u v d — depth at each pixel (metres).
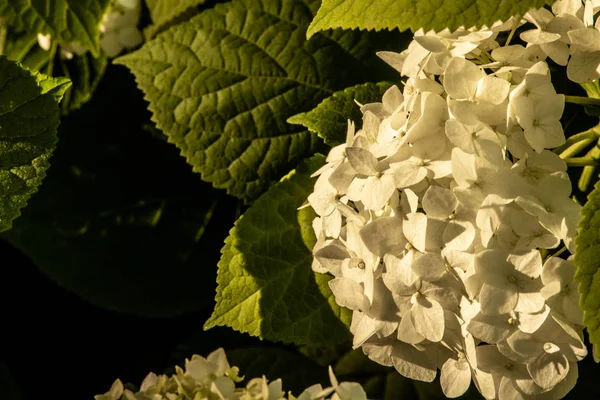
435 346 1.02
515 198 0.97
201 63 1.15
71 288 1.20
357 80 1.15
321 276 1.09
